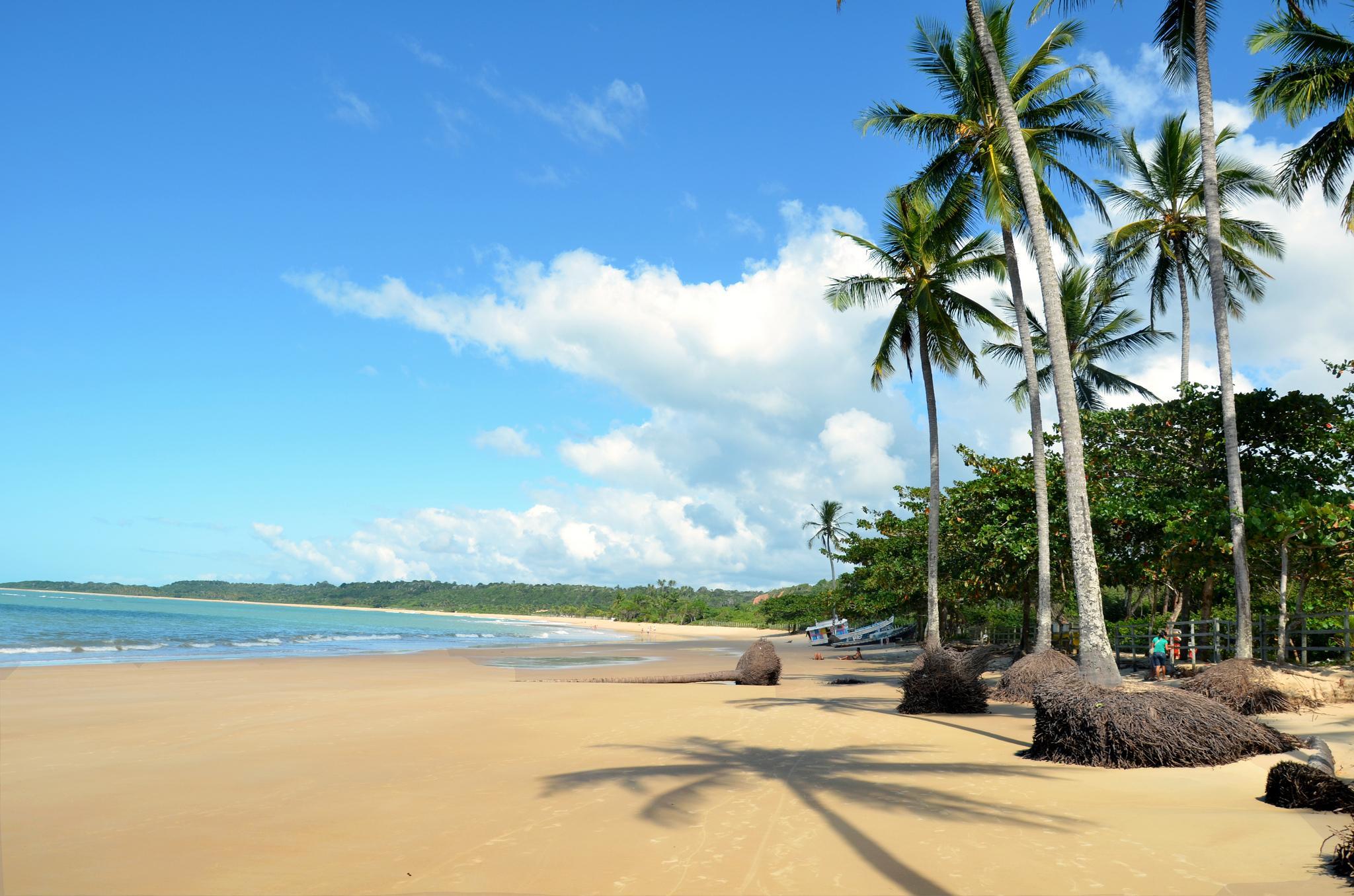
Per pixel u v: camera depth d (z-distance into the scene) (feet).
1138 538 67.36
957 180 70.54
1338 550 53.26
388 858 18.81
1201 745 29.43
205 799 25.00
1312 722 38.99
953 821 21.56
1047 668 55.93
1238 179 88.48
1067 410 45.55
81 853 19.45
